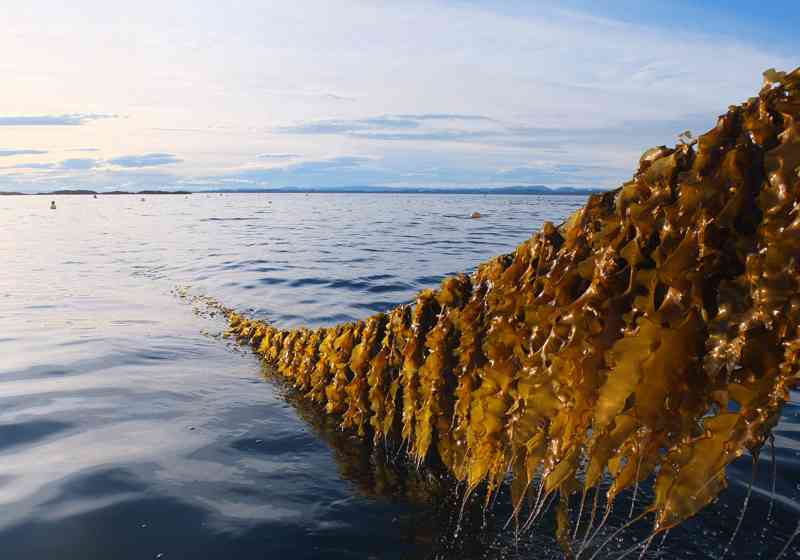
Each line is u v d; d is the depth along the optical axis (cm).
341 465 454
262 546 341
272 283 1580
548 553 333
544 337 298
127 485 404
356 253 2320
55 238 3412
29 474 420
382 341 509
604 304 259
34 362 744
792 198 203
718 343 214
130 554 330
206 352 830
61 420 531
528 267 328
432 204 11400
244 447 484
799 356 200
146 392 621
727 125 228
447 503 392
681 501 219
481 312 390
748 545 336
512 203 12419
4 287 1528
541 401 282
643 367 231
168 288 1534
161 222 5181
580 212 291
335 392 557
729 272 219
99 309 1203
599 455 245
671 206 235
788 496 390
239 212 7456
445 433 419
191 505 381
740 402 210
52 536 345
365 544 346
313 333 665
